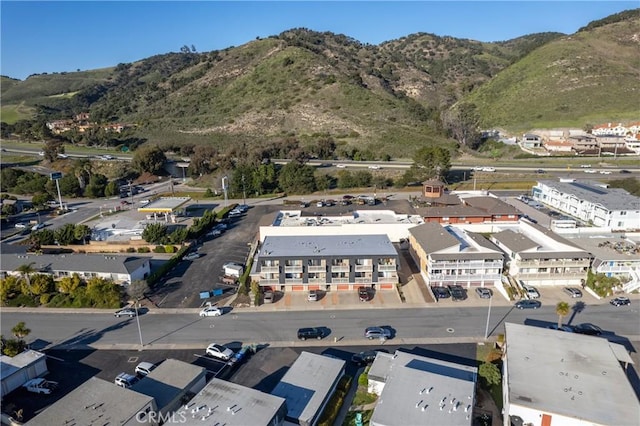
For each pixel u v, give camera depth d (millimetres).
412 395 35438
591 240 68000
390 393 35781
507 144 161625
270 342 48625
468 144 166625
